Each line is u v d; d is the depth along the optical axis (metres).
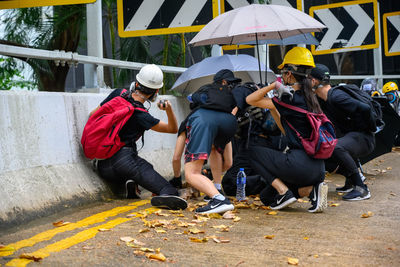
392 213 5.36
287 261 3.62
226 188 6.62
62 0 6.06
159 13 8.42
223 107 5.41
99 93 6.82
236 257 3.73
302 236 4.35
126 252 3.81
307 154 5.30
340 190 6.93
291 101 5.26
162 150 7.95
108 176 6.13
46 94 5.66
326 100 6.60
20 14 11.77
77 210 5.43
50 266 3.45
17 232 4.43
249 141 6.39
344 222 4.91
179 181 6.39
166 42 15.33
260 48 10.17
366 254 3.78
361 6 12.91
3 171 4.89
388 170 9.35
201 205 5.77
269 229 4.62
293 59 5.29
